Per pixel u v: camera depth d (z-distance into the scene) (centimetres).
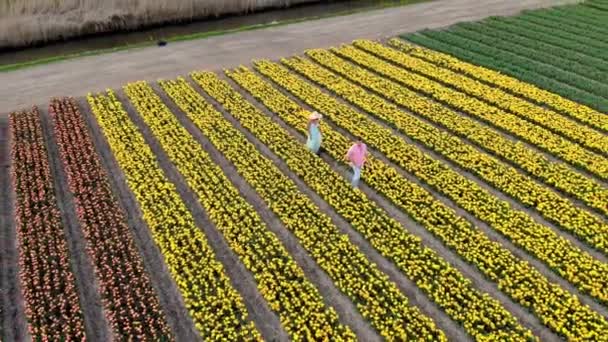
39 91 2969
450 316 1563
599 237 1797
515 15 3866
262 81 2952
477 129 2436
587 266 1681
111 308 1623
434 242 1839
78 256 1827
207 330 1534
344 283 1673
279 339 1526
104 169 2259
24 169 2252
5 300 1670
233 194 2064
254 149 2342
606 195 1997
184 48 3519
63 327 1559
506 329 1510
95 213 1992
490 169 2162
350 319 1576
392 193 2045
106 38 4022
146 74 3130
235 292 1644
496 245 1781
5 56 3741
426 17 3903
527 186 2059
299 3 4534
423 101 2698
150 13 4075
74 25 3922
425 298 1633
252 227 1898
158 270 1764
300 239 1848
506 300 1611
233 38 3662
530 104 2634
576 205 1988
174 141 2414
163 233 1886
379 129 2461
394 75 2969
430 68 3030
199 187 2105
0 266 1795
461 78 2916
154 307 1603
